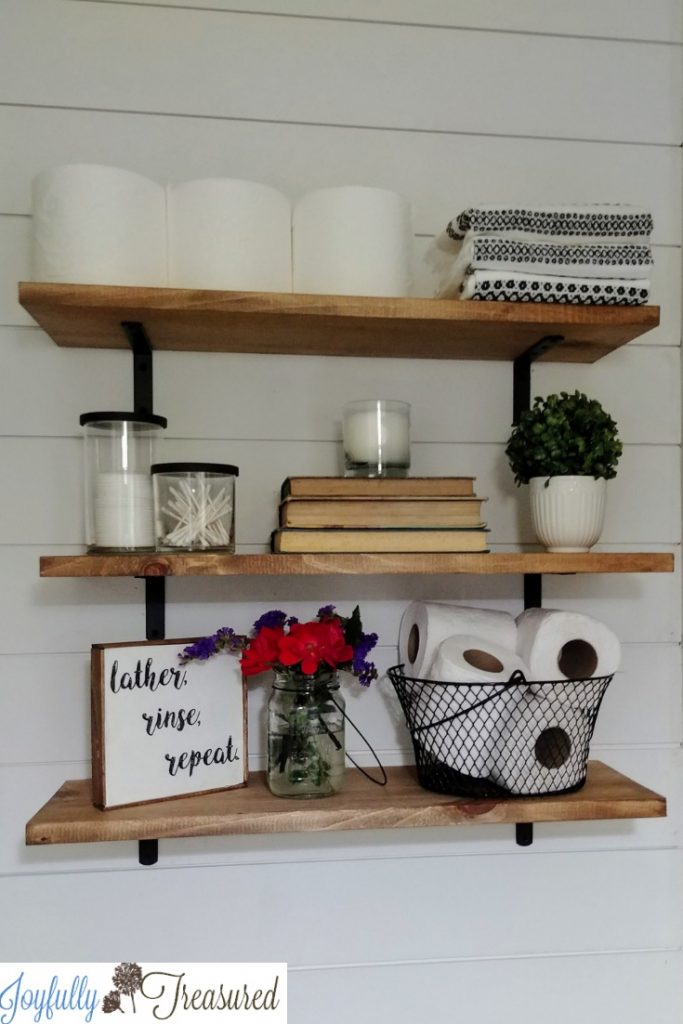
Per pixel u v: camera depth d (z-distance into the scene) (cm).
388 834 106
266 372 106
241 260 89
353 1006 105
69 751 101
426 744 94
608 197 112
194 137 105
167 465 89
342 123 108
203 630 104
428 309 90
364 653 95
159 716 91
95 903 101
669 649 112
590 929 109
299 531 89
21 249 102
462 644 93
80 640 102
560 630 94
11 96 102
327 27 108
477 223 91
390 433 95
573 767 93
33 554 102
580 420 95
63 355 103
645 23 113
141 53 105
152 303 85
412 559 88
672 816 111
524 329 95
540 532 96
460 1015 107
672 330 113
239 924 103
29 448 102
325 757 92
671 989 110
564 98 112
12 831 100
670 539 112
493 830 108
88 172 86
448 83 110
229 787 95
